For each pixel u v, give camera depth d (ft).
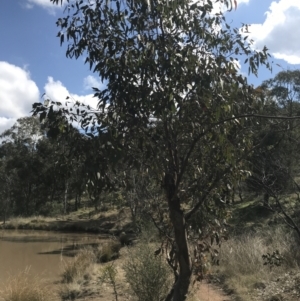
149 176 13.38
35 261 57.52
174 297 11.92
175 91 11.34
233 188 13.97
